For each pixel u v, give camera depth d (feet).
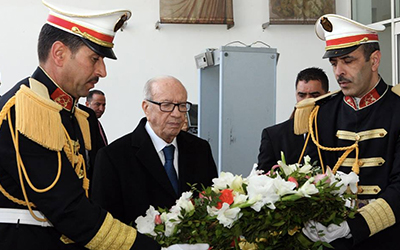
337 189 5.95
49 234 5.81
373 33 7.17
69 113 6.17
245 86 11.99
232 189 6.07
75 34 5.82
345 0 24.48
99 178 7.30
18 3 22.58
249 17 24.14
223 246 5.91
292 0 23.81
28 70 22.62
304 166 6.39
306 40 24.39
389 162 7.04
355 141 7.23
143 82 23.35
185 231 5.81
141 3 23.31
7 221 5.63
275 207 5.76
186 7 23.20
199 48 23.73
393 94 7.34
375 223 6.46
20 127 5.39
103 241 5.59
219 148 12.03
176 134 7.57
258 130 12.05
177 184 7.60
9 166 5.48
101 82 23.07
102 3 23.04
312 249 6.17
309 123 7.63
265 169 8.83
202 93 13.10
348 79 7.13
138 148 7.48
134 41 23.30
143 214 7.25
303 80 9.91
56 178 5.52
